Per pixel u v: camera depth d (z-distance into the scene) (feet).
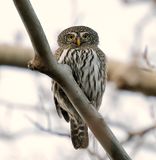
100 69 38.40
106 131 26.37
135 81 36.40
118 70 37.52
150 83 36.24
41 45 24.88
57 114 39.75
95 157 31.07
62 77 26.11
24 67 38.60
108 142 26.37
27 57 37.91
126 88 37.22
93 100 38.40
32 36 24.70
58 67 25.85
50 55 25.34
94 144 31.19
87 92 38.11
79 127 38.52
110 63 38.11
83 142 38.68
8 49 37.96
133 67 36.60
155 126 34.76
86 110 26.53
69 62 38.14
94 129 26.63
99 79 38.32
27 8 24.22
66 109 37.35
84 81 37.88
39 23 24.61
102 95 38.81
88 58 38.29
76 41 41.16
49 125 34.42
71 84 26.32
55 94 36.99
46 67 25.55
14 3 24.16
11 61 38.19
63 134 33.30
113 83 37.63
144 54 36.32
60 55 39.19
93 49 39.65
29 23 24.43
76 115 37.60
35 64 25.45
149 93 36.91
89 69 37.99
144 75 36.40
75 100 26.58
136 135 34.71
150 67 36.32
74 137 38.83
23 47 38.29
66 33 41.91
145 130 34.83
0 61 38.37
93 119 26.53
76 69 37.96
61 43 42.06
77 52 38.91
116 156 26.25
